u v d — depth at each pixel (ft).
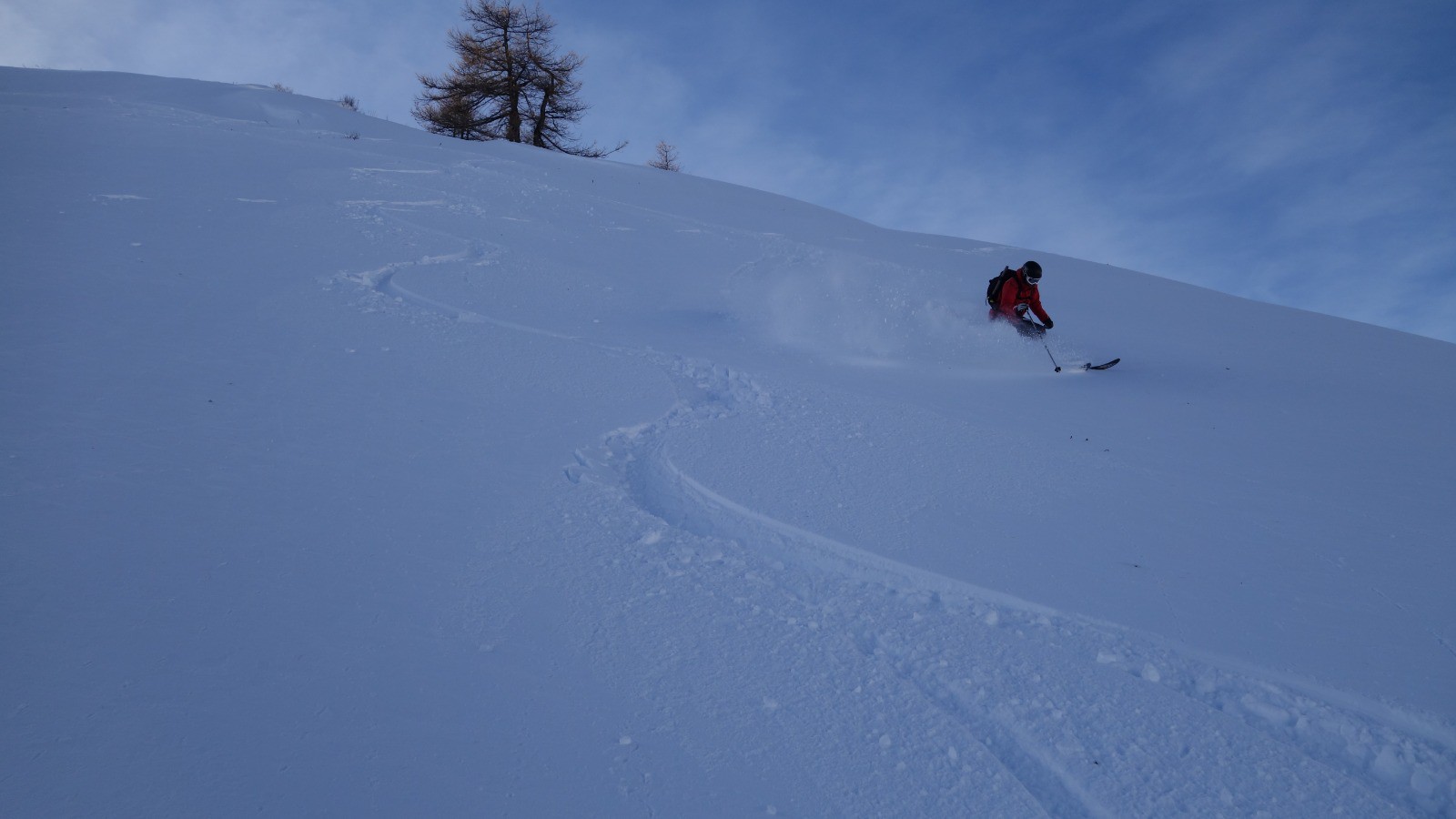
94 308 17.48
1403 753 8.38
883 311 30.60
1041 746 8.29
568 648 9.11
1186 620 10.67
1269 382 24.52
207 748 7.03
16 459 11.27
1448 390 24.66
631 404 17.25
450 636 9.05
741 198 61.16
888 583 11.43
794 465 15.12
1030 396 21.52
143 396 13.89
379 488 12.17
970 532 12.88
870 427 17.46
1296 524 13.88
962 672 9.37
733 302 29.71
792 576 11.29
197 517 10.61
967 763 7.89
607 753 7.59
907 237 55.16
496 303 23.98
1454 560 12.69
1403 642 10.32
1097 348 28.73
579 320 23.89
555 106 117.50
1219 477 16.03
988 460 16.10
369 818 6.54
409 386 16.37
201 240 23.94
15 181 26.71
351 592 9.57
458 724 7.73
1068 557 12.25
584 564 10.88
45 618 8.34
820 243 45.32
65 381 13.93
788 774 7.58
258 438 13.11
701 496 13.73
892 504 13.75
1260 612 10.94
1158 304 39.60
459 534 11.24
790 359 23.18
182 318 17.84
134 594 8.92
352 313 20.08
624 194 51.06
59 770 6.59
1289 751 8.37
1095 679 9.37
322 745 7.24
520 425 15.35
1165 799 7.66
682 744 7.82
